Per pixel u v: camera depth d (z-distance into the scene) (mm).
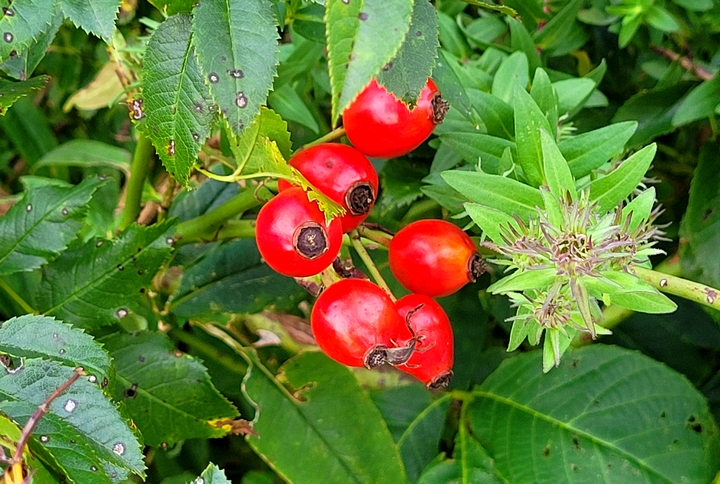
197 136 216
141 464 221
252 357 297
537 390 300
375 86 232
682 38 292
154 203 315
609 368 296
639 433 287
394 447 285
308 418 287
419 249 245
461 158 281
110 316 279
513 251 216
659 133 287
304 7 265
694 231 284
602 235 214
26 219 275
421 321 245
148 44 214
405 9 189
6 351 230
